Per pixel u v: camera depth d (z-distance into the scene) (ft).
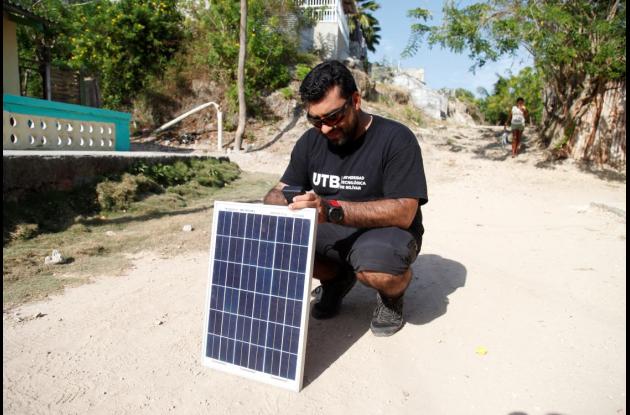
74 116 27.37
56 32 46.42
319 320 9.91
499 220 20.11
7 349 8.52
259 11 50.49
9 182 16.06
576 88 35.99
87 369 7.95
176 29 51.26
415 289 11.50
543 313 9.95
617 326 9.29
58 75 43.19
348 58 68.18
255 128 48.19
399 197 8.10
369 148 8.36
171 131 48.11
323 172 8.83
